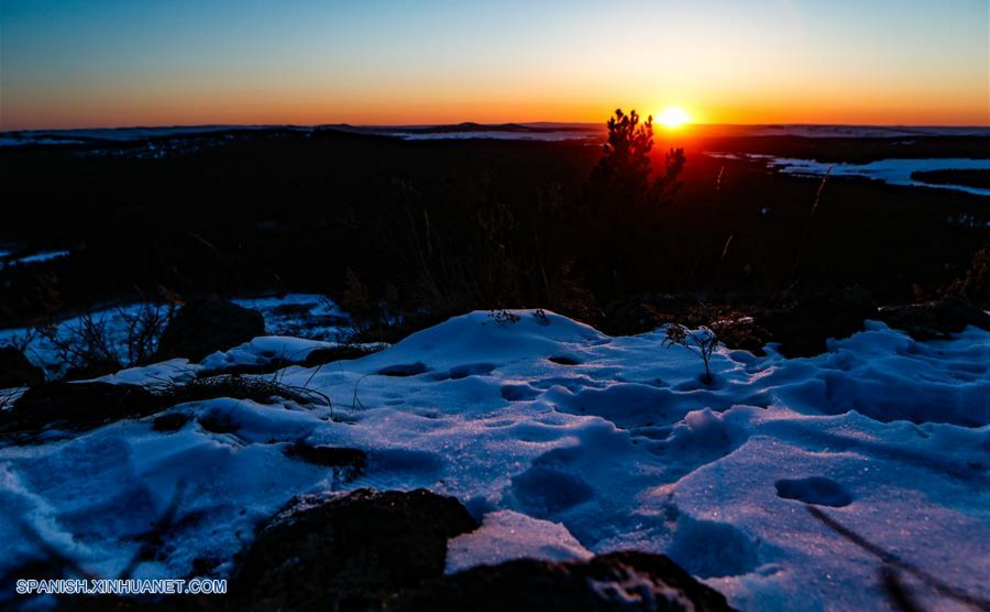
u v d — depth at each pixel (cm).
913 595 148
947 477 209
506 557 159
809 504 194
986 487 202
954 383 306
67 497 208
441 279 561
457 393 313
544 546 165
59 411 277
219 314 520
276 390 310
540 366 352
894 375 307
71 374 452
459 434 251
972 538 171
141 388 296
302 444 246
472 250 561
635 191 980
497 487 206
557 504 213
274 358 406
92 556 177
